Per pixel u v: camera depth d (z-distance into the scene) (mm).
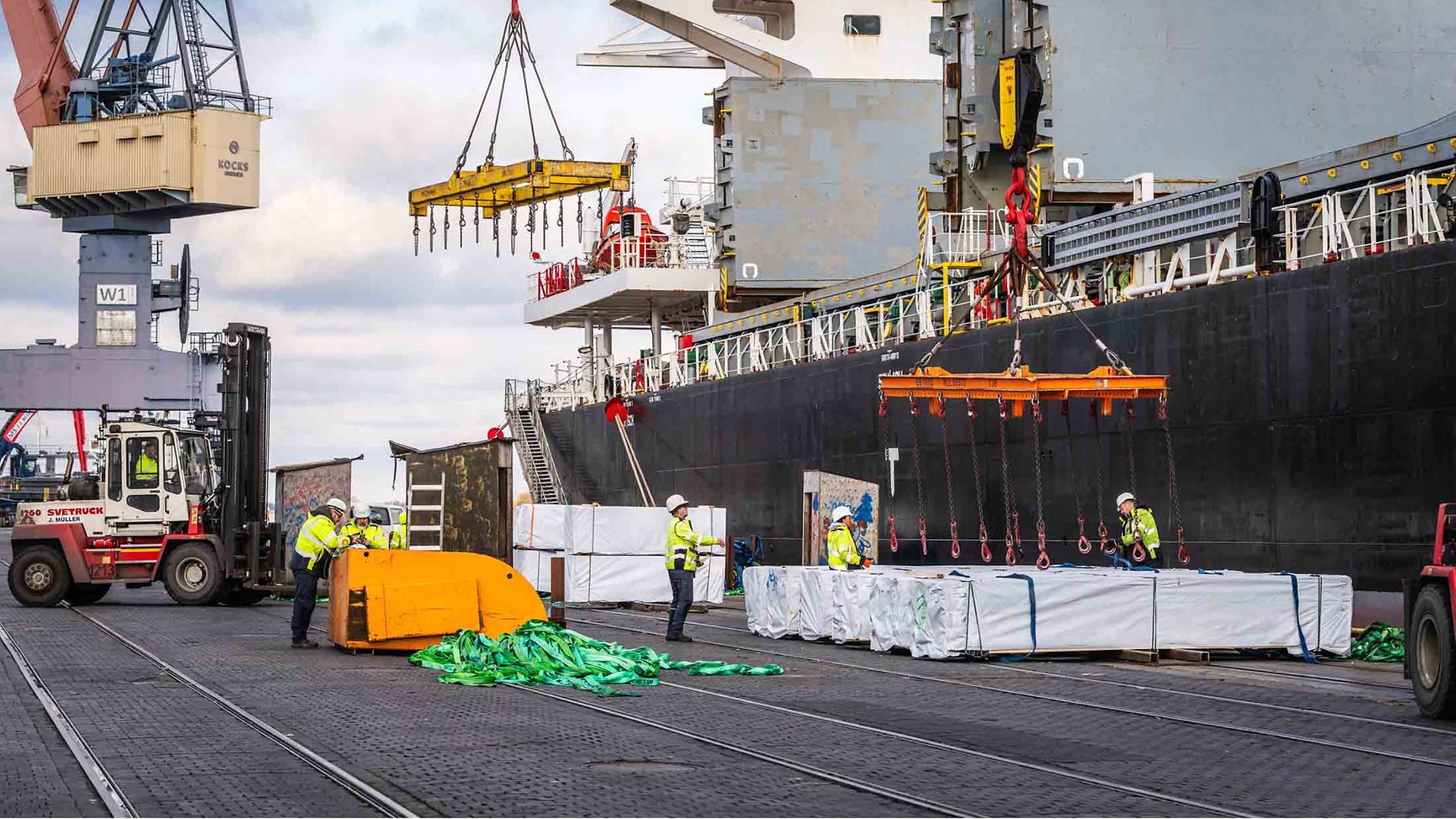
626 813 9891
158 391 103438
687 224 55031
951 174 37219
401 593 21266
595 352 62094
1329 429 23859
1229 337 25906
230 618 29000
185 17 100625
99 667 19391
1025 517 31438
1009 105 27859
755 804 10250
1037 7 35219
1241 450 25672
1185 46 35656
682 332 64812
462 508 30578
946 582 20875
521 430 62625
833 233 51406
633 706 15641
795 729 13953
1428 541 22078
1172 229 28312
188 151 99250
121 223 102688
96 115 103125
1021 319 31859
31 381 102875
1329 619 21531
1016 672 19609
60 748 12570
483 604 21625
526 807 10055
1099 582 21141
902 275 40688
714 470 46344
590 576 33750
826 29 52906
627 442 49656
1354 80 36062
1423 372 22172
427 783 10930
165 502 32656
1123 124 35438
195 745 12648
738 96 51062
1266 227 25266
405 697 16281
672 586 24453
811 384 40438
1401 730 14125
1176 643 21219
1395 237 24672
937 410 23594
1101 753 12602
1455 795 10758
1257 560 25281
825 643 24422
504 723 14156
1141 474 28047
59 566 32188
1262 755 12562
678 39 56312
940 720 14680
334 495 34094
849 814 9930
